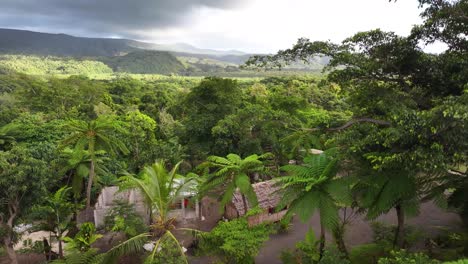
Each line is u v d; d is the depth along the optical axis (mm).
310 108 31016
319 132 13883
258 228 11680
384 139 8516
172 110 47656
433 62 11266
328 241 14953
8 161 12492
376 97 11945
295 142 15719
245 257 11203
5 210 12914
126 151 21203
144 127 29078
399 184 8773
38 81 47062
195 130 26344
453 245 12398
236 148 23375
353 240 14680
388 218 16812
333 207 8828
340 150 10039
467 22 10656
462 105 7055
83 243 14133
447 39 11508
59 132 27734
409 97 11438
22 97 47094
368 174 9406
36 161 12859
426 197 10359
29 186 12586
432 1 10977
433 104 10766
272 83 81188
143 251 13703
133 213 15648
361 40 11875
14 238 13516
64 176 21875
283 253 12578
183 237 16094
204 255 13320
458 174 10070
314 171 9414
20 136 26969
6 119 37781
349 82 12445
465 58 10852
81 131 19531
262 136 22875
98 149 20141
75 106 43219
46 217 14406
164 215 12914
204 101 28672
